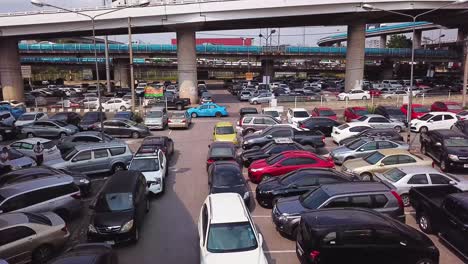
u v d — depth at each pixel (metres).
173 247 12.35
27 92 71.94
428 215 12.48
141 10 50.75
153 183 16.61
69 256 9.37
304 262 10.16
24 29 52.69
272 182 15.66
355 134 25.41
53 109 46.38
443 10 56.41
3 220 11.27
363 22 57.19
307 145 24.09
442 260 11.12
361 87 58.97
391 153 17.64
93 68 107.19
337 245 9.62
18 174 16.20
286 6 50.91
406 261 9.77
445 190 13.24
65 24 52.12
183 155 24.75
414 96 51.69
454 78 91.44
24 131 30.08
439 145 20.52
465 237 10.68
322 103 48.09
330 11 51.72
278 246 12.20
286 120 35.38
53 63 96.06
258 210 15.12
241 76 141.38
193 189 17.95
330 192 12.50
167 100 47.78
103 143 20.77
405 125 29.95
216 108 41.62
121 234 12.23
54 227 11.70
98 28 52.34
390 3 51.88
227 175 15.59
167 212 15.23
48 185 14.19
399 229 9.93
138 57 90.75
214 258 9.80
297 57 90.25
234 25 60.16
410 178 15.06
